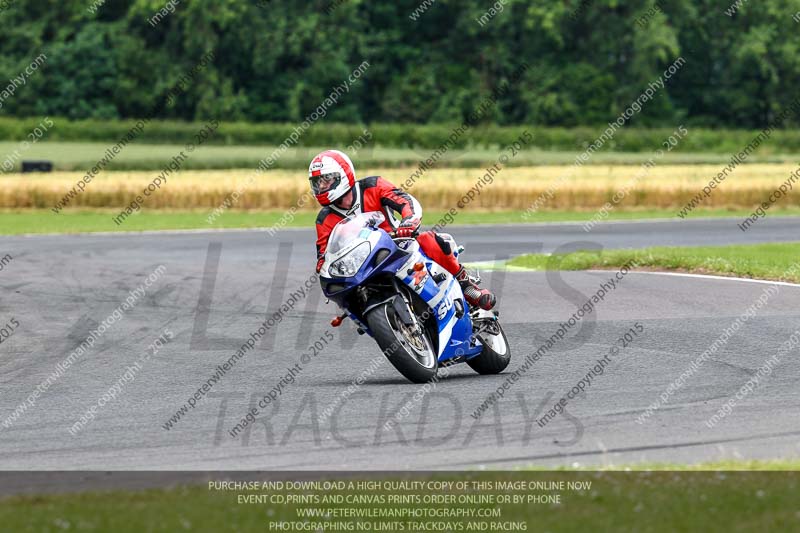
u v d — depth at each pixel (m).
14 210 137.38
